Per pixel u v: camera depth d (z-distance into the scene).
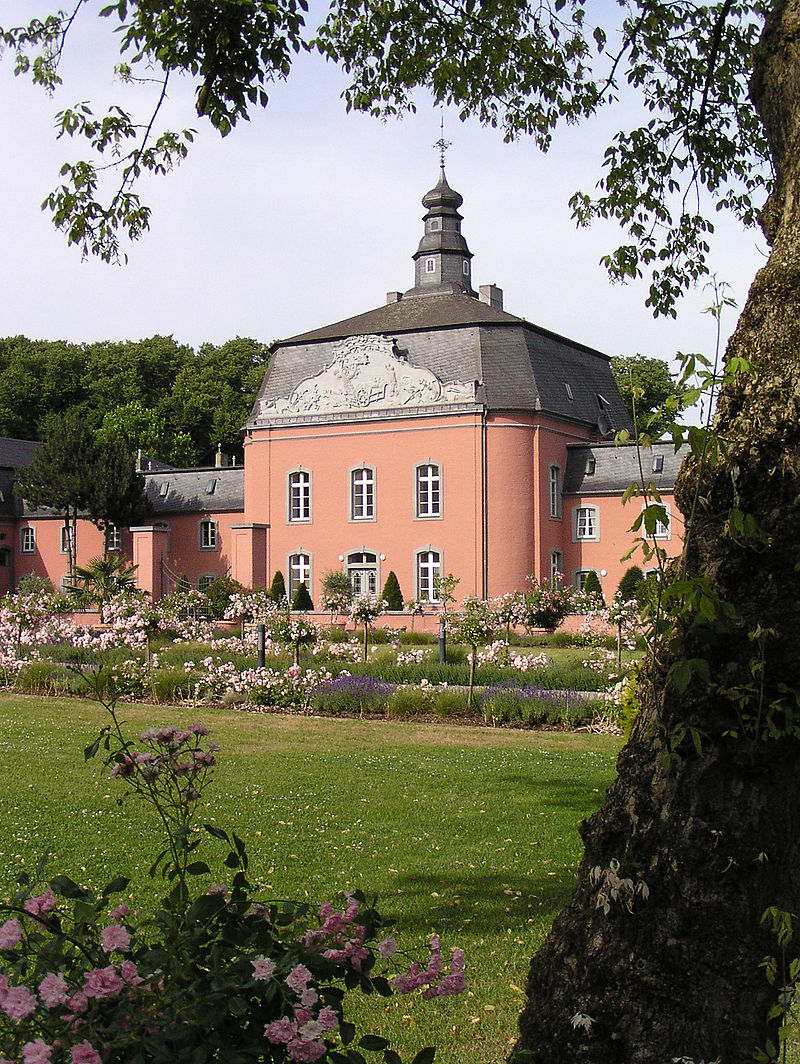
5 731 14.81
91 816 9.44
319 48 9.46
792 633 3.32
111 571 35.47
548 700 16.31
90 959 2.83
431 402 42.47
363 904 3.14
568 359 46.00
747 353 3.47
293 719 16.61
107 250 8.00
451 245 51.91
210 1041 2.64
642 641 3.62
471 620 19.19
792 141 3.63
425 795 10.60
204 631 27.19
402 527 42.88
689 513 3.56
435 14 8.86
